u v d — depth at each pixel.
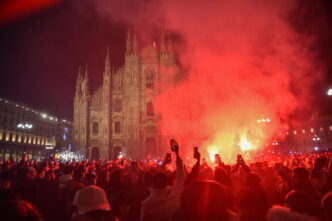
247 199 4.76
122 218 6.29
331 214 5.20
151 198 5.84
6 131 76.88
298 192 4.76
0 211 3.79
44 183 11.84
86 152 78.75
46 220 10.76
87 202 5.14
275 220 4.65
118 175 8.38
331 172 8.75
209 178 10.56
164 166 8.68
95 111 82.94
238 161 10.39
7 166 14.99
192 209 3.71
